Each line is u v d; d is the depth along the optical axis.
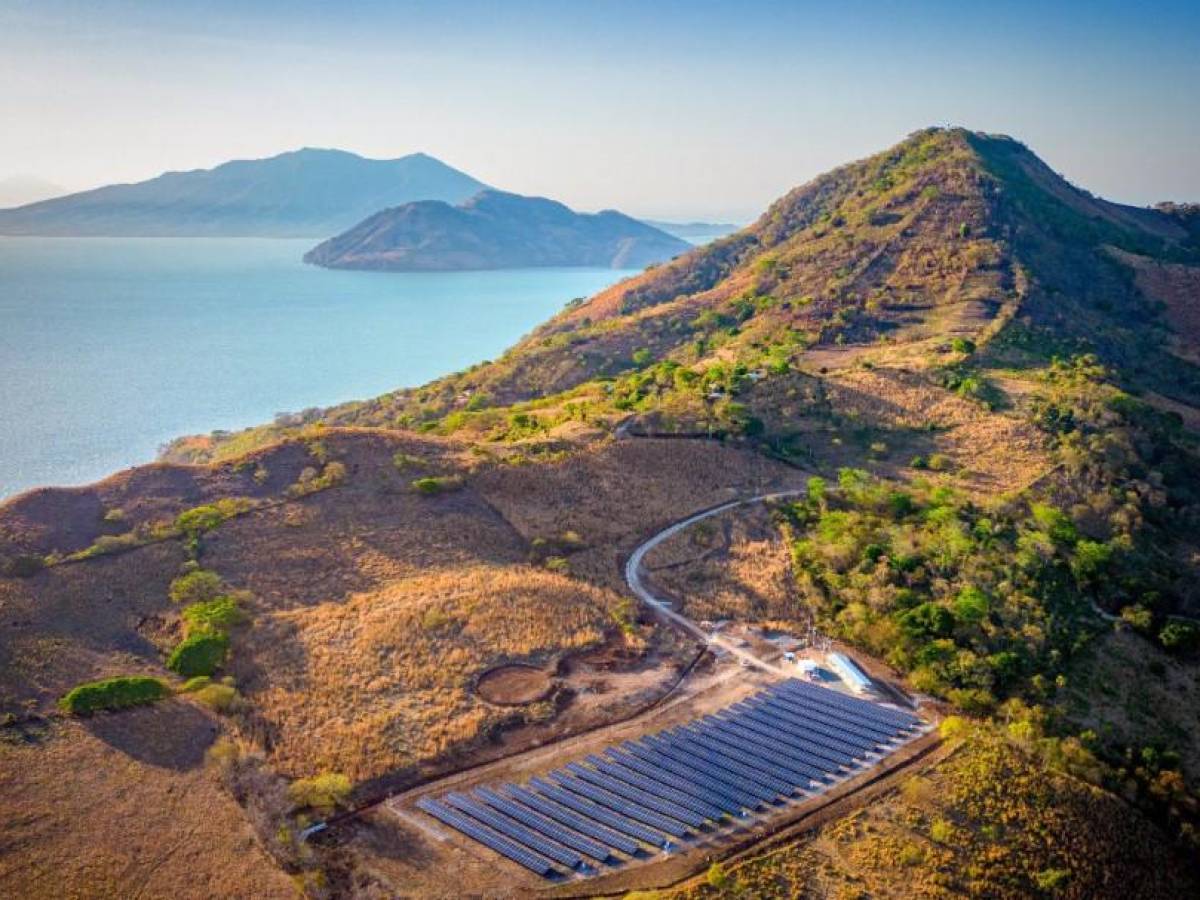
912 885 67.31
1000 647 99.94
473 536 121.06
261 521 119.75
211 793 74.31
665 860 68.31
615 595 109.81
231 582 107.31
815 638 104.06
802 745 82.44
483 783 77.56
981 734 84.56
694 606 109.00
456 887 65.69
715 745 82.31
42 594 102.19
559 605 105.62
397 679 90.81
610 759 80.31
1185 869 77.38
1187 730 95.94
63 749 78.75
